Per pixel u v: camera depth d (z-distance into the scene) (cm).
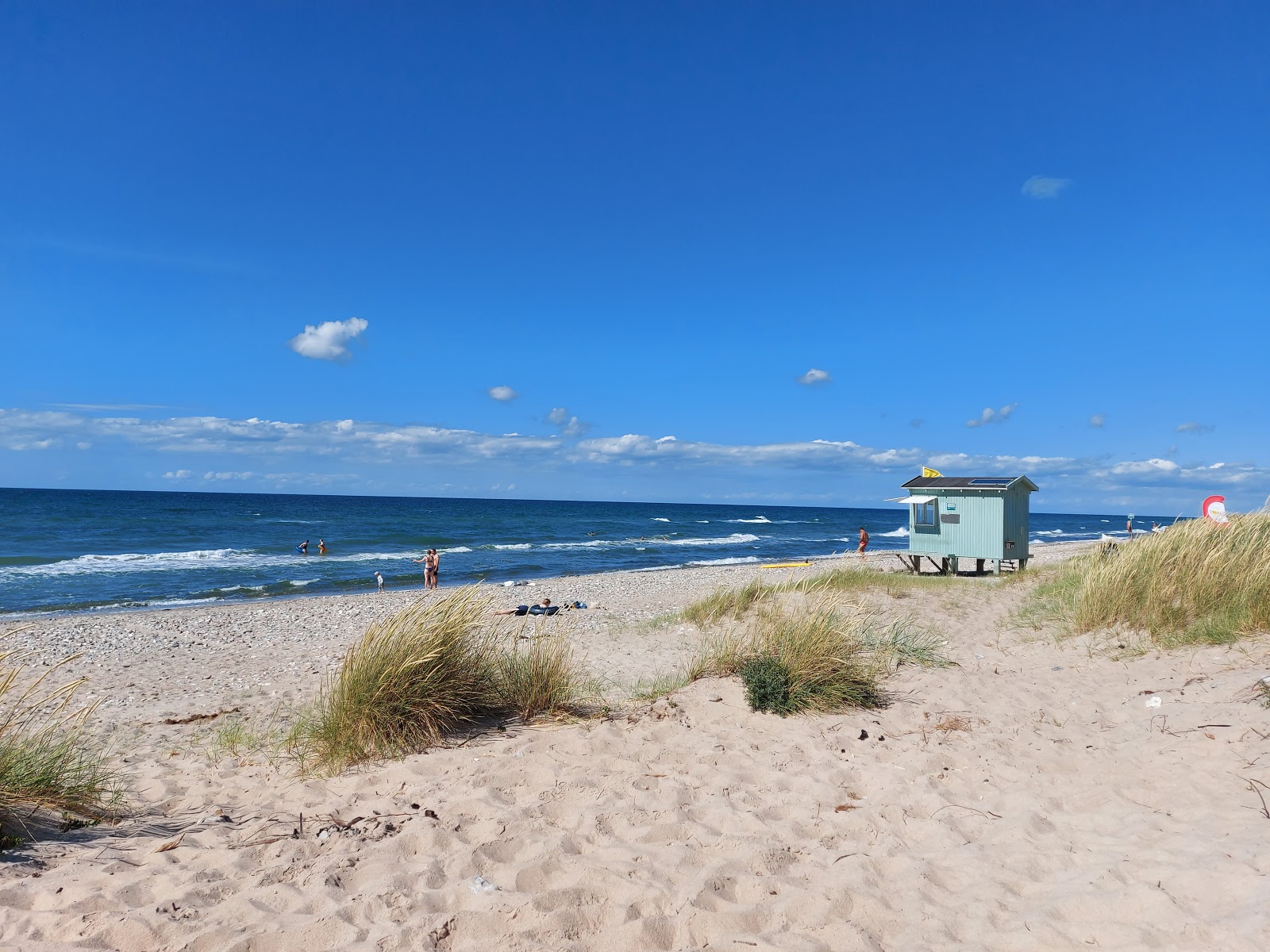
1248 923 262
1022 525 1898
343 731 546
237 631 1517
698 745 546
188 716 745
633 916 309
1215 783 402
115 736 667
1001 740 530
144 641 1401
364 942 288
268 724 699
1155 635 795
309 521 5841
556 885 339
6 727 464
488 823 405
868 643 831
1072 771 465
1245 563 833
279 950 286
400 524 5966
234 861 359
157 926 295
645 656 1046
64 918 301
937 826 396
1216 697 552
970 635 1019
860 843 383
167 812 441
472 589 666
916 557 1964
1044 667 784
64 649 1315
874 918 305
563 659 686
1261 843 322
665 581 2392
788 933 296
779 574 2516
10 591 2217
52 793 433
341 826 405
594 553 4012
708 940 293
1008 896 316
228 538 4275
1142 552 934
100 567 2823
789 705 622
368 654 579
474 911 312
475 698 612
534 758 516
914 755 512
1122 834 363
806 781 473
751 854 365
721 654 770
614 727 593
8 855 363
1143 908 288
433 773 494
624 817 415
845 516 12812
